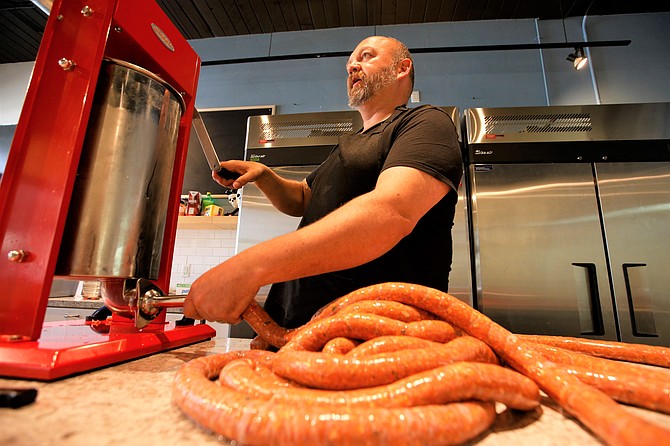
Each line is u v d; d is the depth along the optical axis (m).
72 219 0.55
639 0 2.74
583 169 1.91
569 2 2.77
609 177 1.89
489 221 1.88
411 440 0.28
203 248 2.63
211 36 3.15
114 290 0.66
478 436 0.33
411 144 0.68
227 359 0.49
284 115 2.20
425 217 0.79
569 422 0.37
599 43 2.48
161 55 0.72
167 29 0.75
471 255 1.91
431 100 2.90
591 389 0.35
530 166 1.94
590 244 1.82
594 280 1.76
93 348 0.51
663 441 0.23
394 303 0.51
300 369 0.38
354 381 0.36
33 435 0.29
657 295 1.74
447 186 0.67
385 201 0.58
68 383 0.43
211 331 0.89
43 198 0.52
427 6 2.80
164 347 0.67
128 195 0.59
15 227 0.52
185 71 0.81
